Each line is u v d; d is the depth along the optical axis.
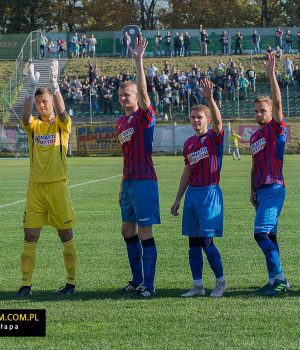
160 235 15.83
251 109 61.72
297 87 63.28
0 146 57.31
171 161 48.19
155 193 10.55
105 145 57.22
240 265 12.33
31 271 10.36
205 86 10.31
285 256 13.10
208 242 10.17
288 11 89.25
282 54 71.62
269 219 10.31
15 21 87.94
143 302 9.77
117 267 12.41
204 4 87.94
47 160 10.45
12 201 23.00
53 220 10.46
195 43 73.81
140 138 10.47
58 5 87.31
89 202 22.72
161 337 8.09
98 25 87.75
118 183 30.16
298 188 26.61
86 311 9.26
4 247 14.41
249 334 8.17
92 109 61.94
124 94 10.61
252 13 89.25
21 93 63.12
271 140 10.47
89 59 71.31
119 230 16.69
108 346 7.81
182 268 12.20
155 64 69.62
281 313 9.04
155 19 90.50
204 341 7.93
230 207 20.83
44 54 72.06
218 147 10.46
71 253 10.41
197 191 10.37
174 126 57.22
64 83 63.09
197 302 9.73
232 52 72.88
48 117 10.58
